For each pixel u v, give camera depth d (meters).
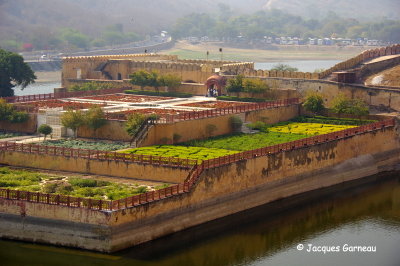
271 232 108.06
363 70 177.75
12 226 97.56
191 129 134.38
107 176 113.81
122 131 134.75
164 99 171.00
